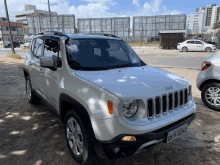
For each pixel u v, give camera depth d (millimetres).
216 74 4293
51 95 3100
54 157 2670
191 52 23078
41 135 3258
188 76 8242
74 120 2436
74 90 2361
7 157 2650
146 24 44312
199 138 3250
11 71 9523
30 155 2705
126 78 2430
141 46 36875
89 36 3357
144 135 1999
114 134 1978
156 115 2182
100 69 2770
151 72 2811
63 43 2920
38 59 3709
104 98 2037
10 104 4715
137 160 2652
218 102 4395
